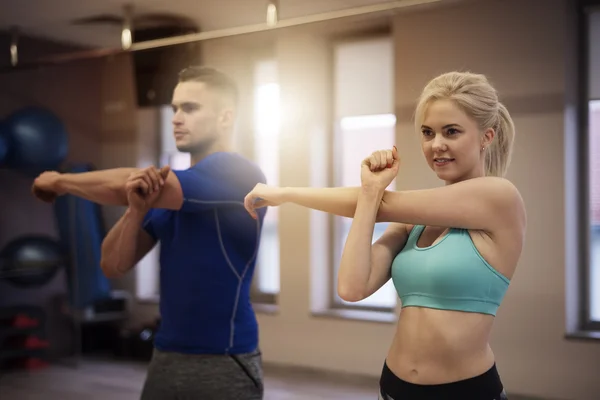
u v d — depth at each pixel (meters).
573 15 4.15
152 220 2.14
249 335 2.05
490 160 1.52
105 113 6.47
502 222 1.40
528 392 4.16
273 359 5.34
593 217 4.24
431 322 1.42
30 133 5.13
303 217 5.26
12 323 5.37
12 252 5.11
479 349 1.42
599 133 4.21
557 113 4.09
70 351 5.96
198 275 1.99
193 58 4.93
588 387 3.98
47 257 5.20
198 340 1.98
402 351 1.46
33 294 5.75
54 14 4.91
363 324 4.91
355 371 4.93
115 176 2.02
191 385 1.97
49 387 4.85
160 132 6.32
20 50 5.64
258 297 5.78
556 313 4.08
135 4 4.59
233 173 2.03
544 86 4.13
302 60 5.27
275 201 1.63
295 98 5.29
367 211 1.45
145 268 6.35
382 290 5.18
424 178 4.53
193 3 4.50
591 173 4.24
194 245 2.01
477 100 1.41
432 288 1.42
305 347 5.19
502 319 4.26
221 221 2.01
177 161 6.32
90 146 6.38
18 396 4.59
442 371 1.40
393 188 4.69
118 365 5.60
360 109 5.13
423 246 1.50
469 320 1.40
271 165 5.53
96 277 5.45
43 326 5.57
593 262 4.27
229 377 1.98
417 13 4.55
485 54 4.32
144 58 5.11
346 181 5.30
